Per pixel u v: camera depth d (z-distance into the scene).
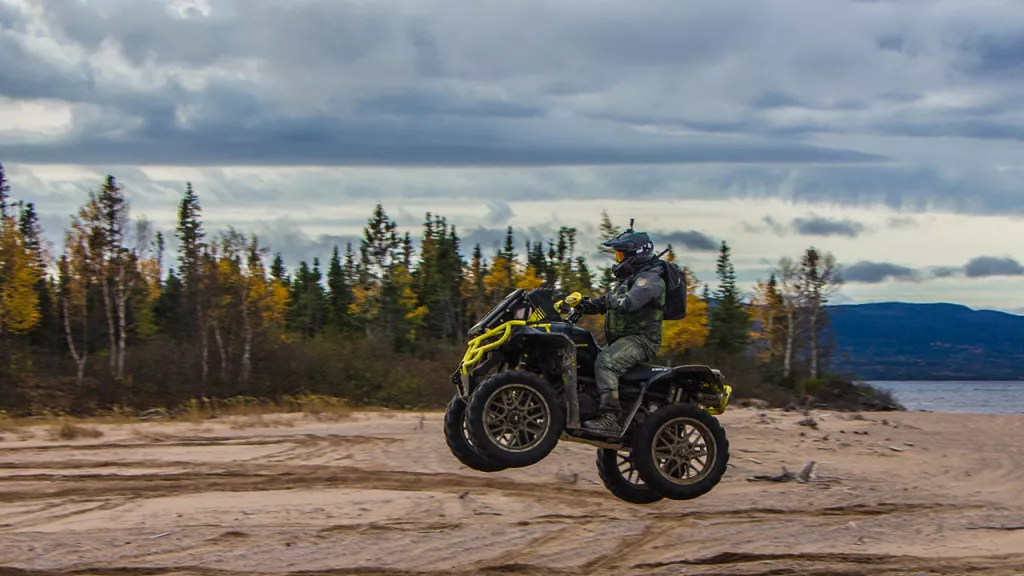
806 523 11.26
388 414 30.00
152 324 62.75
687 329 57.91
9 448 16.66
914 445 21.25
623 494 10.05
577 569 9.17
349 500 12.09
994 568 9.35
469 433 8.12
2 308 49.50
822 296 66.31
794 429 23.94
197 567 8.80
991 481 15.76
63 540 9.65
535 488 13.08
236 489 12.85
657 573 9.11
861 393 58.72
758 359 65.19
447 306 76.31
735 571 9.17
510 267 65.19
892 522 11.38
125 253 54.09
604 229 50.97
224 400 39.31
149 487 12.89
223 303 49.81
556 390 8.50
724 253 68.19
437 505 11.84
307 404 38.12
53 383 45.94
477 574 8.91
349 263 82.06
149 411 35.66
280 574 8.66
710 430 8.79
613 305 8.50
